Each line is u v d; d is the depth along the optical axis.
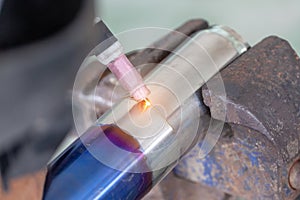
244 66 0.68
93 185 0.57
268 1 2.47
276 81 0.67
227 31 0.72
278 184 0.66
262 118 0.65
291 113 0.66
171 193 0.76
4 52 0.37
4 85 0.37
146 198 0.76
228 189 0.72
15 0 0.39
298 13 2.42
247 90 0.66
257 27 2.38
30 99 0.39
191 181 0.75
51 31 0.38
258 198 0.69
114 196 0.58
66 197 0.56
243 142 0.66
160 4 2.42
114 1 2.42
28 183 0.52
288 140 0.65
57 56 0.38
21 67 0.37
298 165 0.67
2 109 0.38
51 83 0.39
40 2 0.39
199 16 2.40
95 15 0.40
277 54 0.70
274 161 0.65
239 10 2.43
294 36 2.34
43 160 0.44
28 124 0.40
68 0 0.38
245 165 0.68
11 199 0.50
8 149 0.42
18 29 0.39
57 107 0.41
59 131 0.43
